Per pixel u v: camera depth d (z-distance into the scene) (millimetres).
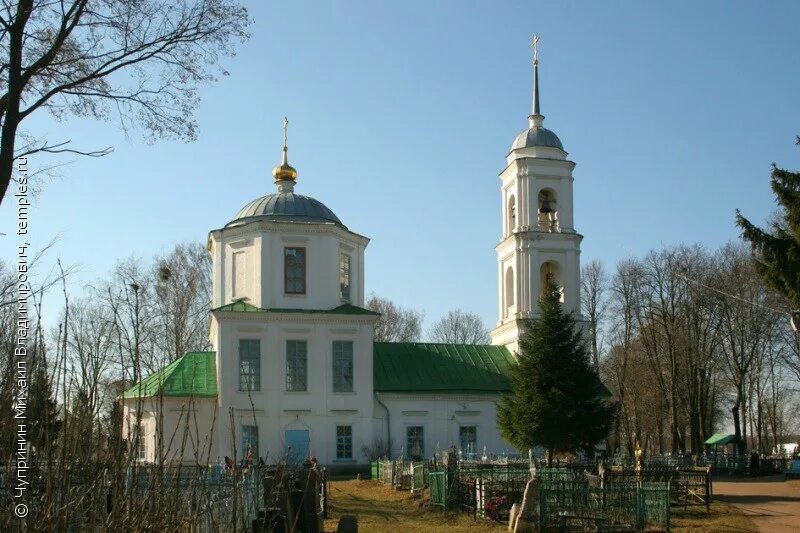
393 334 105750
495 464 42656
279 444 52438
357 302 58031
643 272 72875
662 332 76000
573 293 60000
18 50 16000
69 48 17797
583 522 25938
